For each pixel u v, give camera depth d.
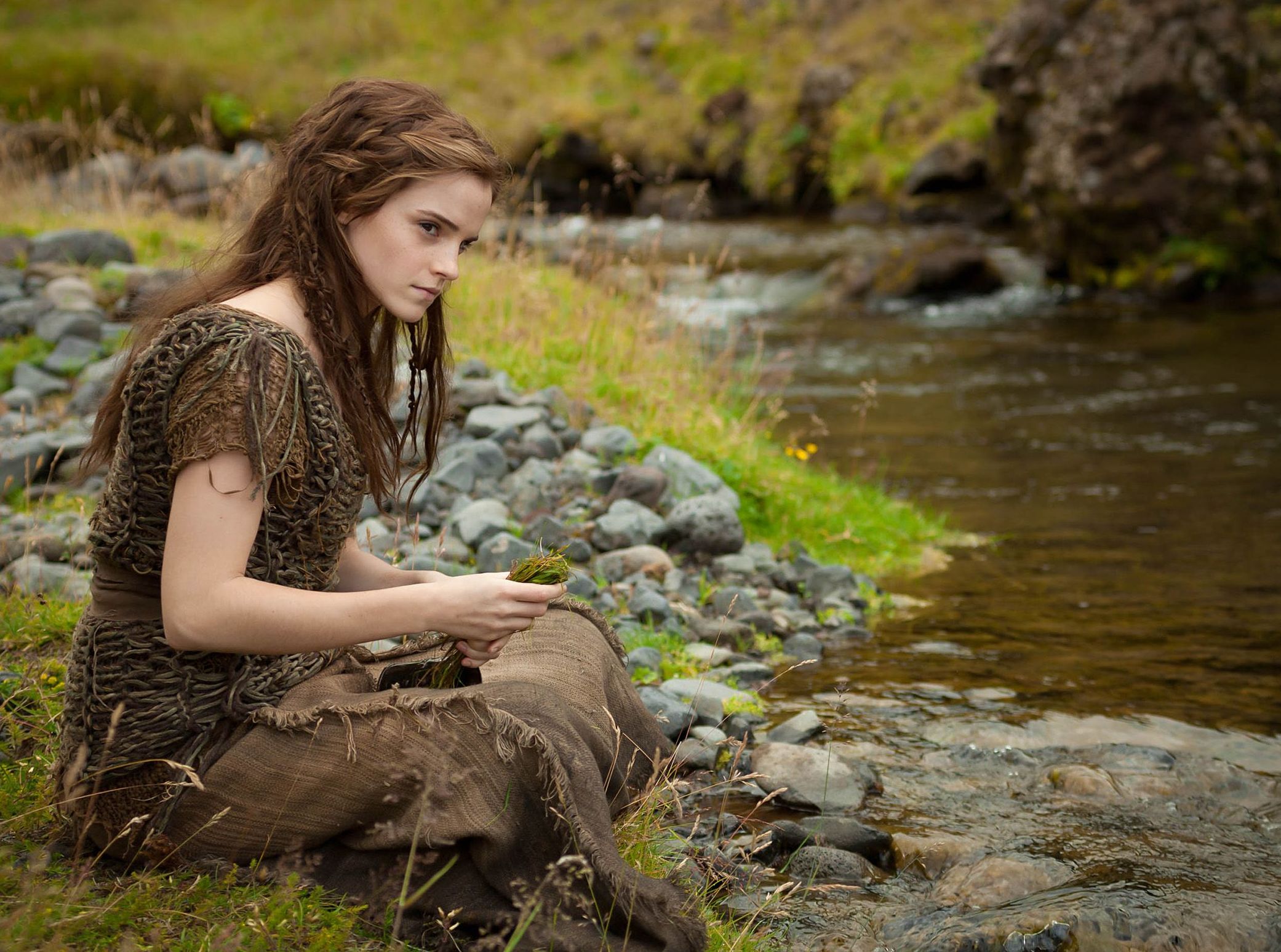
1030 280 13.70
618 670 2.50
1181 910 2.43
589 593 4.25
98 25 22.84
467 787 2.01
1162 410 8.41
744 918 2.46
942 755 3.35
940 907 2.55
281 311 2.05
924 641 4.31
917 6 20.69
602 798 2.04
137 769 2.07
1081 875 2.66
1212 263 12.62
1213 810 3.02
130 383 1.96
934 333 11.34
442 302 2.38
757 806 2.87
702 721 3.48
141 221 7.95
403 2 24.44
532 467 5.09
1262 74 12.69
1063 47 13.43
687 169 19.70
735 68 20.94
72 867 2.15
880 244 15.30
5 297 6.33
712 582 4.69
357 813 2.07
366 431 2.13
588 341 6.44
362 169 2.03
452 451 5.10
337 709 2.05
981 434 7.91
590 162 19.94
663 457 5.27
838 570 4.82
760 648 4.20
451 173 2.06
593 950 1.93
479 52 23.08
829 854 2.74
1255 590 4.84
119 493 2.00
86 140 11.71
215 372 1.90
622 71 21.94
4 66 18.83
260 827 2.10
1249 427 7.88
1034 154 13.52
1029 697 3.76
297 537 2.04
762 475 5.66
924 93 18.72
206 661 2.07
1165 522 5.95
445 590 2.02
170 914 2.00
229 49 22.09
